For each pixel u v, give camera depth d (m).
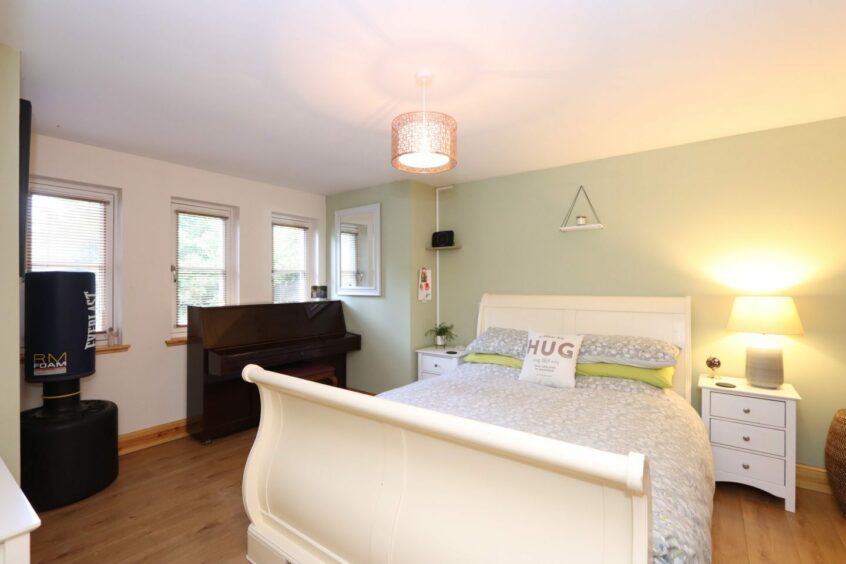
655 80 1.95
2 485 1.12
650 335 2.83
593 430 1.74
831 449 2.24
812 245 2.46
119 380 3.04
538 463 0.95
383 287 4.04
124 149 2.99
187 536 2.00
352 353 4.34
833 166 2.40
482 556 1.07
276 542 1.62
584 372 2.60
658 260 2.95
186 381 3.42
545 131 2.60
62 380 2.37
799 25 1.53
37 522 0.95
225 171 3.58
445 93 2.09
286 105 2.24
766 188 2.58
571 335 2.79
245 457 2.94
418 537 1.19
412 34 1.60
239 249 3.80
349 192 4.34
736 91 2.06
